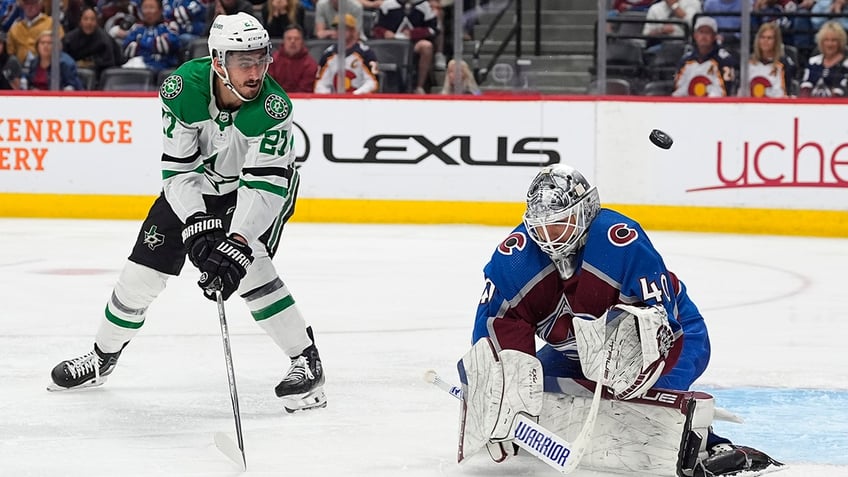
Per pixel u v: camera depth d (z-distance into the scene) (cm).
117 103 1694
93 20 1748
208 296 620
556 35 1747
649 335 504
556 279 550
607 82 1686
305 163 1678
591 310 539
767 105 1582
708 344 577
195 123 640
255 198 636
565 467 518
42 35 1727
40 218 1712
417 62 1722
